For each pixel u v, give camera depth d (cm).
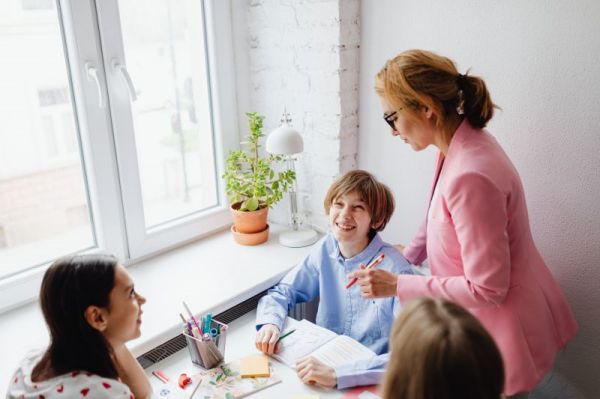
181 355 144
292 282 162
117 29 161
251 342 145
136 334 105
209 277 169
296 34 183
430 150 171
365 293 126
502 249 111
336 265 156
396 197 186
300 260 180
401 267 146
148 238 183
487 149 116
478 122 119
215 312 153
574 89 140
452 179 113
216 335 131
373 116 184
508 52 148
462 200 111
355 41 178
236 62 200
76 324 95
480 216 110
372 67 179
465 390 63
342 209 146
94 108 161
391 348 72
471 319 68
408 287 121
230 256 185
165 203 194
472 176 110
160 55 180
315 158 192
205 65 195
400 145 179
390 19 170
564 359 161
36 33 150
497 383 65
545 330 124
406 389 67
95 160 164
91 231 173
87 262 97
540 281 126
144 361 139
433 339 65
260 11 192
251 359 134
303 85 187
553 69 142
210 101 199
